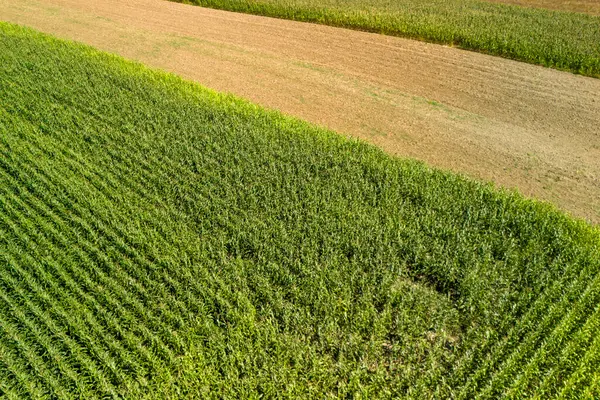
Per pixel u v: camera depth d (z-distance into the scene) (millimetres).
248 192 15953
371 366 10820
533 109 22484
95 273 13047
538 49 26797
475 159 18703
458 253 13562
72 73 23562
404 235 14320
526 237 14156
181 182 16656
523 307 11836
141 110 20484
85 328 11539
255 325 11461
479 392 10086
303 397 9992
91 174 16750
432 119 21609
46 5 37094
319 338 11156
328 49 29266
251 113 20578
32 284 12555
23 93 21875
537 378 10227
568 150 19375
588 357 10359
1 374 10695
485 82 25000
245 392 10023
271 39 30812
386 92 24109
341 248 13867
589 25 30688
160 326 11625
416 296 12266
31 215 14938
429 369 10406
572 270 12648
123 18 34531
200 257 13477
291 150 18047
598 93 23641
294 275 12859
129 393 10250
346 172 17016
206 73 25953
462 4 36500
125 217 14867
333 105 22812
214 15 35375
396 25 31047
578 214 15750
